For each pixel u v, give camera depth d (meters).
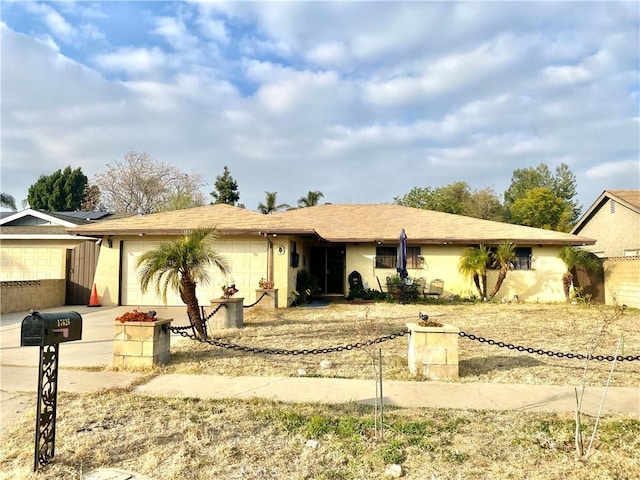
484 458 3.42
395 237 17.06
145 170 37.09
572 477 3.13
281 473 3.17
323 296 18.19
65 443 3.62
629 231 19.58
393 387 5.38
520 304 15.90
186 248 7.82
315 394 5.09
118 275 14.77
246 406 4.62
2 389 5.17
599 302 16.64
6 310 12.65
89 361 6.68
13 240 17.42
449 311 13.55
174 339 8.45
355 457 3.43
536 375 5.98
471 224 18.75
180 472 3.17
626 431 3.96
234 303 9.93
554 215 42.62
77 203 38.12
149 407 4.55
